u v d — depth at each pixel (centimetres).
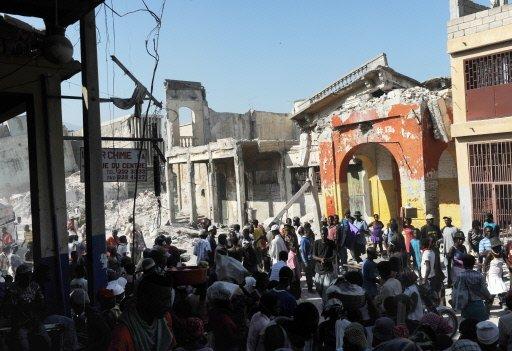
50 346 599
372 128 2075
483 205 1686
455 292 786
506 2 1641
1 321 616
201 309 627
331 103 2483
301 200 2814
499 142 1631
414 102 1903
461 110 1736
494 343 494
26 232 1992
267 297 562
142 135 869
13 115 1028
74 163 4347
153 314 299
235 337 569
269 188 3019
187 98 3675
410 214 1920
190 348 439
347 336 445
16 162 3859
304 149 2677
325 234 1520
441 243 1350
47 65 811
